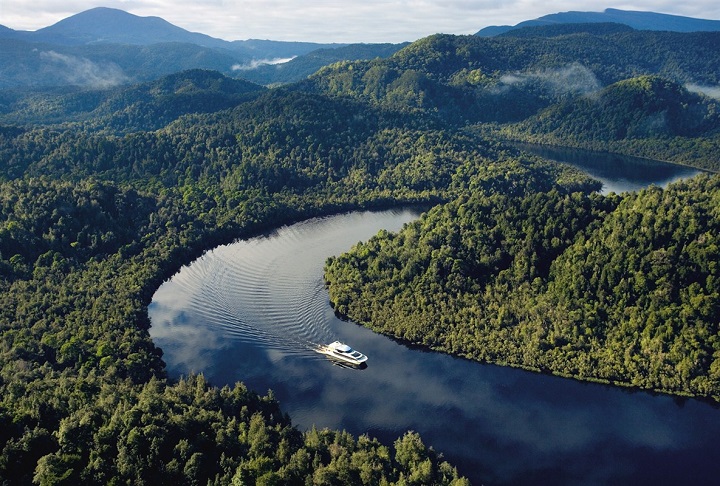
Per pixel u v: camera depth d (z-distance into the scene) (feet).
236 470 381.81
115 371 523.70
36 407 418.10
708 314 564.30
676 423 505.25
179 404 453.99
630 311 595.06
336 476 394.32
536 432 492.54
